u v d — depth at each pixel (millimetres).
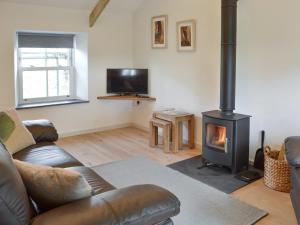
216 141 3693
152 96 5305
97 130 5512
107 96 5406
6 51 4430
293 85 3379
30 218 1342
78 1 4754
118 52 5523
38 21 4633
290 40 3344
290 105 3430
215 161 3635
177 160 4016
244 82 3818
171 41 4777
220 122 3504
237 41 3811
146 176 3484
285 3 3332
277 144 3594
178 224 2490
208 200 2902
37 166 1556
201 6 4234
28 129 3156
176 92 4816
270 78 3564
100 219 1350
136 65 5609
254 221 2539
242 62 3803
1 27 4336
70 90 5531
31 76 5055
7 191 1213
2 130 2865
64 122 5129
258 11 3568
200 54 4348
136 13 5445
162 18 4855
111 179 3404
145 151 4395
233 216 2617
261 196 2994
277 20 3420
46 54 5172
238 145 3479
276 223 2521
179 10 4570
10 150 2789
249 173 3504
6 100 4520
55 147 3035
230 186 3205
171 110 4734
